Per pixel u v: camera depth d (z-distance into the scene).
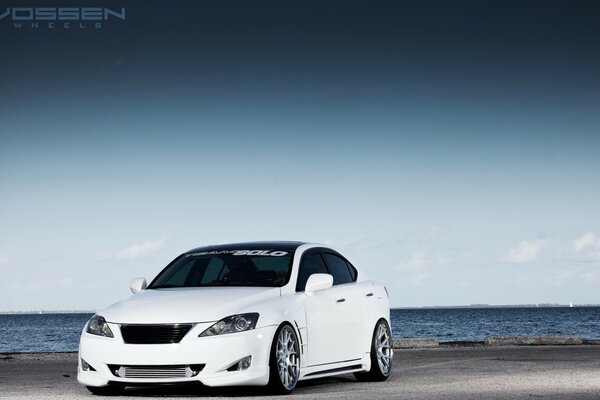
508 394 8.50
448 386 9.50
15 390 9.42
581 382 9.78
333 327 9.62
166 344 8.27
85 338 8.66
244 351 8.30
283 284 9.33
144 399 8.23
